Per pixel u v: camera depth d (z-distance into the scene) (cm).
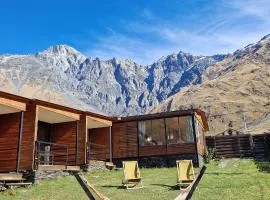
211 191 1452
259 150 3716
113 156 3012
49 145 2512
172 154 2839
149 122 2984
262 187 1497
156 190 1523
